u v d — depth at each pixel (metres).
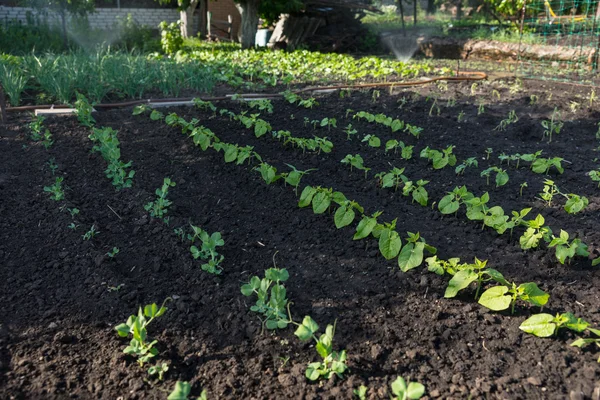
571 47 11.90
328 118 6.82
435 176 5.06
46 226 3.99
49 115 6.37
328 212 4.24
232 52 14.38
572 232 3.99
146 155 5.33
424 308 3.10
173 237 3.88
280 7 15.38
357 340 2.87
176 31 14.78
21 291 3.28
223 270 3.51
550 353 2.70
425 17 19.89
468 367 2.65
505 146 5.97
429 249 3.52
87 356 2.76
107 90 7.46
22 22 17.28
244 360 2.76
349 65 11.22
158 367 2.62
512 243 3.82
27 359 2.72
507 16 16.64
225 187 4.74
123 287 3.31
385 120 6.41
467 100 7.89
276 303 2.90
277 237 3.92
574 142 6.15
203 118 6.50
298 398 2.48
